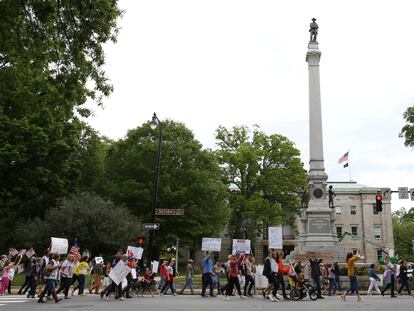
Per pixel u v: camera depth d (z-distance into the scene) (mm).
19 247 47375
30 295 20875
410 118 41375
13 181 39531
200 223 50250
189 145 51781
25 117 38469
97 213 39594
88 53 18344
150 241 28062
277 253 21453
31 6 16016
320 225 39000
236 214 64250
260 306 16906
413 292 26594
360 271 31484
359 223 81062
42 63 18094
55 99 19703
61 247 24422
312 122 40938
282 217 63938
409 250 98875
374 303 18922
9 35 16781
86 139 55281
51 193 43594
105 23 17609
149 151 50031
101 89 19453
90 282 30891
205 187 50188
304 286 21938
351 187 84500
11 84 19516
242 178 65188
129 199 49031
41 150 39438
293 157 64750
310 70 41938
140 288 23484
